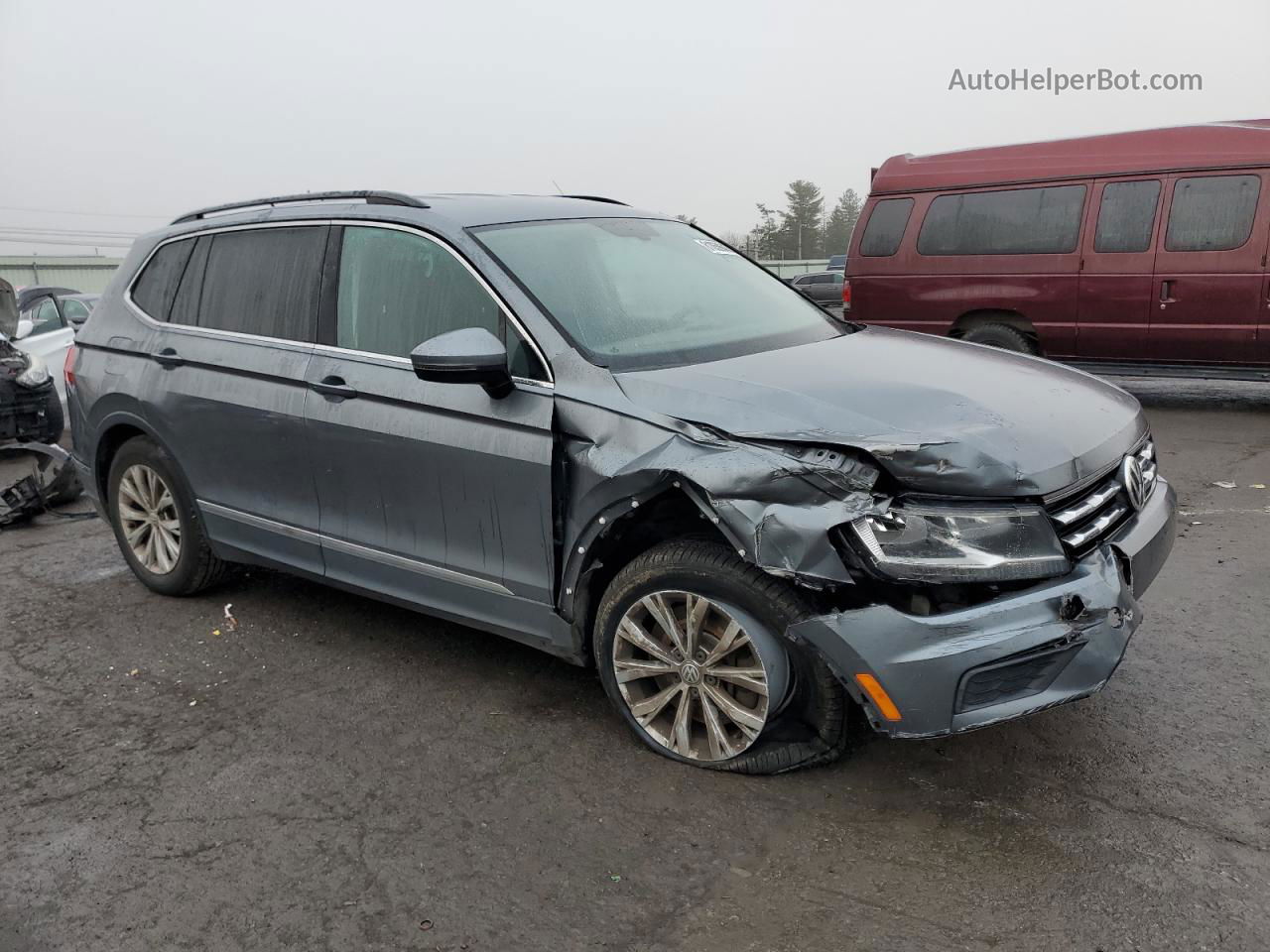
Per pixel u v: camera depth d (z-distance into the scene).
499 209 3.92
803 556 2.70
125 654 4.38
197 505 4.57
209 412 4.31
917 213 9.71
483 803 3.10
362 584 3.96
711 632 3.10
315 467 3.95
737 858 2.77
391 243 3.83
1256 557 4.87
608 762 3.29
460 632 4.44
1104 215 8.83
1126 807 2.89
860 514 2.66
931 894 2.57
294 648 4.35
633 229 4.20
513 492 3.33
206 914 2.66
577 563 3.23
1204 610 4.26
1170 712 3.41
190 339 4.48
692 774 3.19
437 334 3.59
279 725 3.67
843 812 2.94
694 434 2.91
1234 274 8.35
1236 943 2.35
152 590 5.10
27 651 4.47
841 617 2.74
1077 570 2.78
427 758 3.39
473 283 3.54
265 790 3.24
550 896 2.66
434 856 2.85
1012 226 9.24
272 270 4.22
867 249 10.01
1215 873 2.59
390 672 4.06
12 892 2.79
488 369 3.15
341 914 2.63
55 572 5.52
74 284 41.72
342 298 3.93
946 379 3.25
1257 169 8.27
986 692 2.69
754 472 2.77
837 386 3.08
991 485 2.68
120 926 2.63
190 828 3.05
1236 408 9.16
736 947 2.43
